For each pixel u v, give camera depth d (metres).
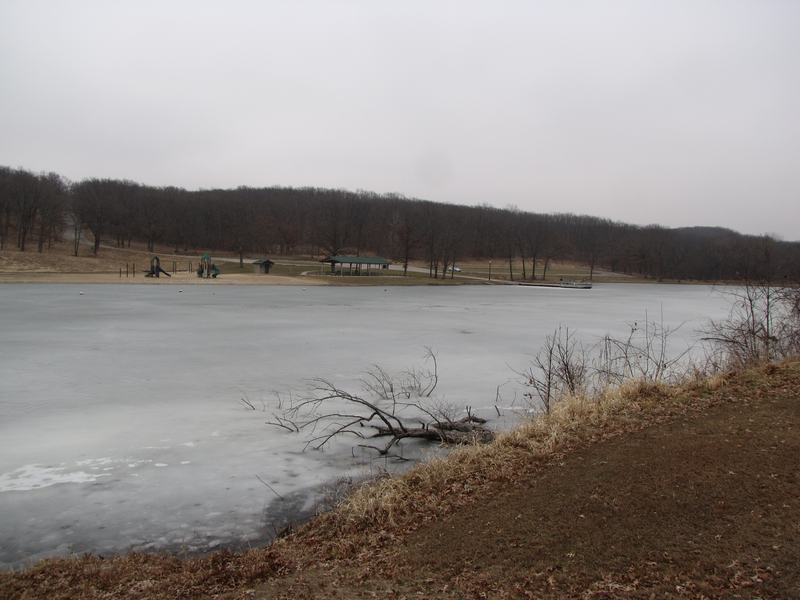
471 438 9.16
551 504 5.61
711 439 6.71
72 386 15.43
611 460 6.54
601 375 12.69
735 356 11.80
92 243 115.50
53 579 5.11
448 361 19.97
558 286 95.75
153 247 122.44
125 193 133.12
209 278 76.50
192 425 11.72
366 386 15.71
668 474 5.86
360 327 30.33
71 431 11.29
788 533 4.43
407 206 153.00
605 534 4.86
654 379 11.36
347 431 10.56
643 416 8.21
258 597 4.50
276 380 16.47
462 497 6.23
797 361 10.09
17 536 6.84
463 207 167.12
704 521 4.83
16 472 9.03
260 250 133.38
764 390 8.49
